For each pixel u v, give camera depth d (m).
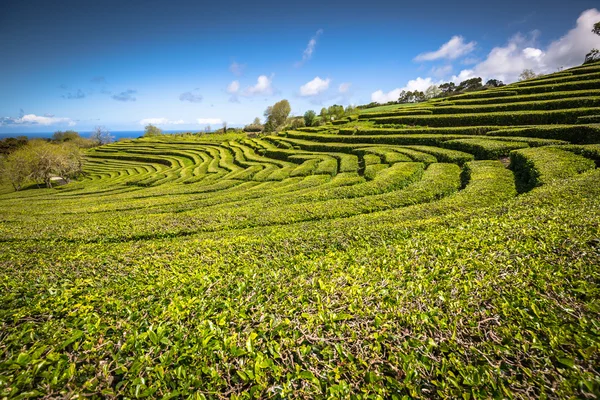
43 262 10.66
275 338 4.71
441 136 37.81
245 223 15.55
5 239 15.79
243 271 7.62
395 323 4.71
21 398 3.63
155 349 4.47
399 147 38.47
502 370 3.84
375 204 16.53
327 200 19.25
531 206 10.93
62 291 6.80
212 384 3.97
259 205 19.55
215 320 5.15
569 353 3.84
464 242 7.78
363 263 7.53
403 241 9.12
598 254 5.84
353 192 20.34
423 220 11.14
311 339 4.57
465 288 5.34
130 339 4.66
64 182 74.94
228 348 4.45
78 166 76.31
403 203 16.73
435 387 3.79
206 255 9.62
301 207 17.03
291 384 3.95
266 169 41.84
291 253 9.23
